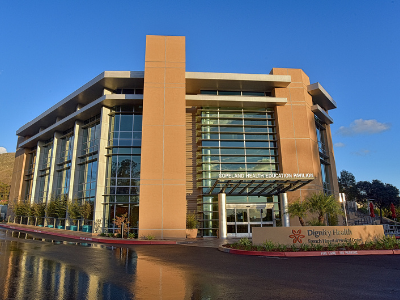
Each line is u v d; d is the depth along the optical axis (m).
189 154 29.53
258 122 30.00
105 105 29.61
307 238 15.07
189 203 28.17
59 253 13.08
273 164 28.84
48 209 34.88
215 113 29.88
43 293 6.40
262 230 15.34
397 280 8.17
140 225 23.64
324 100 33.12
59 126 37.12
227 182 23.47
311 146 28.61
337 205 21.55
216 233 26.89
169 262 11.27
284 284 7.60
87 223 29.80
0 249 14.08
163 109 26.12
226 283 7.66
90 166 31.55
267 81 28.66
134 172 28.28
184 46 27.77
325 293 6.71
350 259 12.17
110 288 6.92
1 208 56.94
